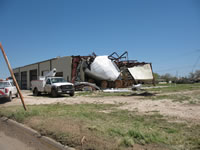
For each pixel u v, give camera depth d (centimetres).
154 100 1273
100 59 2792
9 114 823
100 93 2098
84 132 498
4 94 1383
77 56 2772
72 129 530
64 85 1762
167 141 431
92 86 2544
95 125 566
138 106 1017
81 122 607
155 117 713
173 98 1363
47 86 1861
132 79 3183
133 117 714
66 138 479
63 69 2986
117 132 490
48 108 955
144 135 457
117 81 2808
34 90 2091
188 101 1173
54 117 697
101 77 2730
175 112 807
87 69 2783
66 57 2922
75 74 2791
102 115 752
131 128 532
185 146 400
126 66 3134
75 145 445
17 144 508
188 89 2478
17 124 691
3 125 717
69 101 1359
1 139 552
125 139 425
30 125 644
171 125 587
